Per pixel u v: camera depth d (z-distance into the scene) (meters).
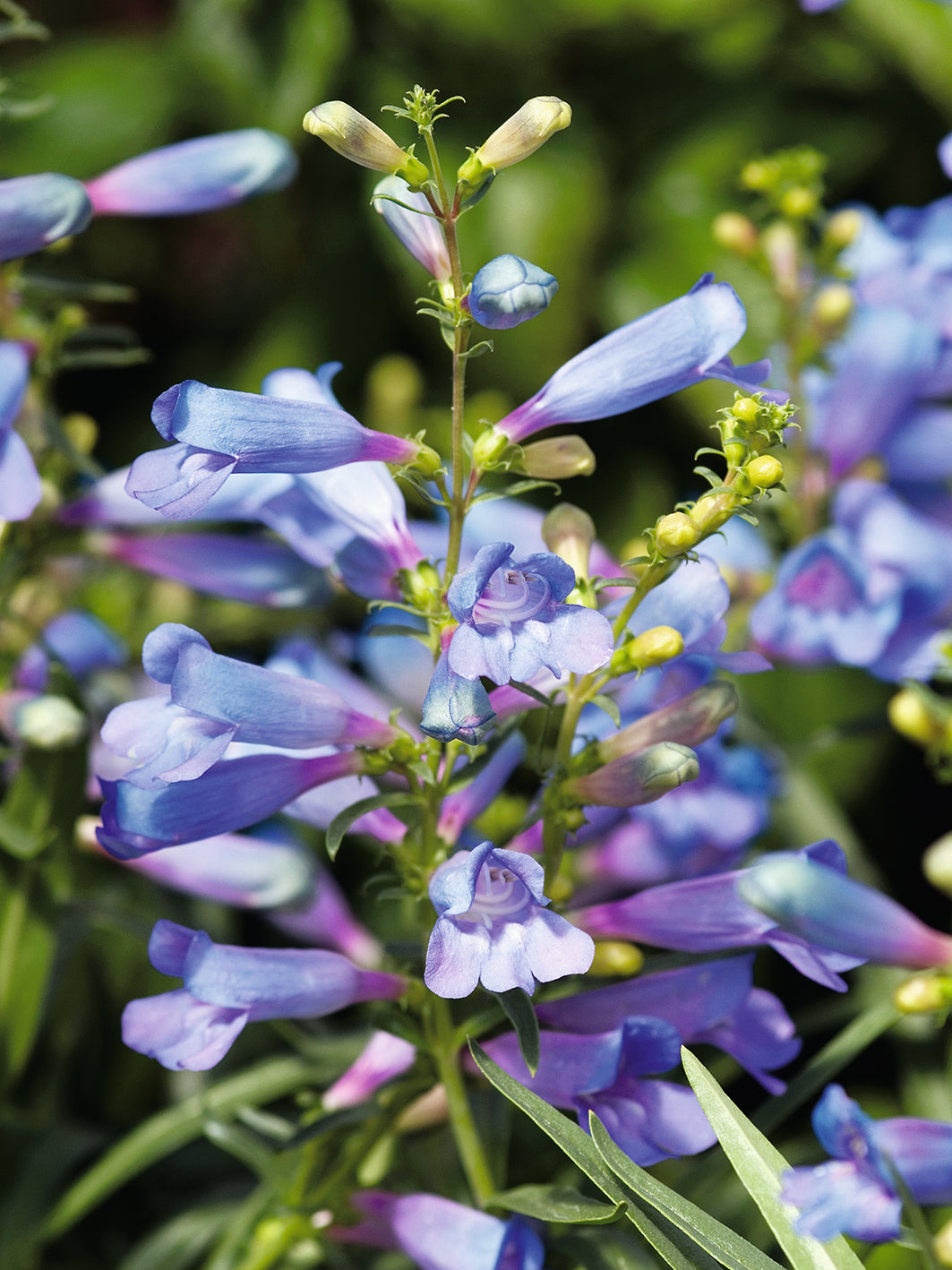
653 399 0.50
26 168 0.74
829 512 0.60
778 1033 0.51
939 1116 0.56
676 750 0.49
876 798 0.65
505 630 0.48
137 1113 0.60
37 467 0.57
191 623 0.64
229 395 0.48
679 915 0.50
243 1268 0.52
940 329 0.59
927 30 0.70
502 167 0.48
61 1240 0.58
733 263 0.71
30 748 0.55
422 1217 0.51
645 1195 0.48
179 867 0.53
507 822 0.56
